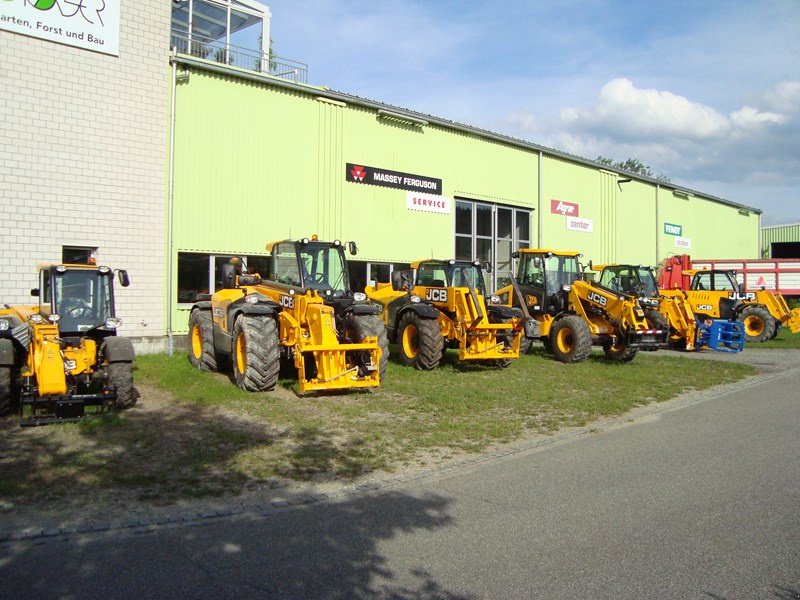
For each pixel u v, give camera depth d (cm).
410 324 1295
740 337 1761
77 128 1267
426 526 492
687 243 3272
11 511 504
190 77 1414
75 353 818
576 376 1231
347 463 652
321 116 1647
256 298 1059
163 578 397
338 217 1683
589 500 556
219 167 1456
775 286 2831
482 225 2147
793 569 423
